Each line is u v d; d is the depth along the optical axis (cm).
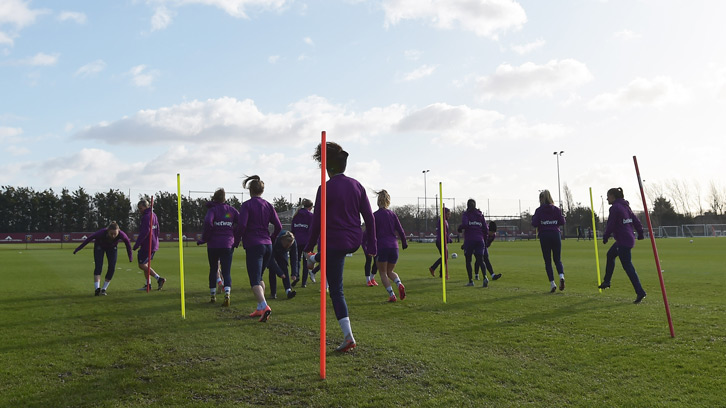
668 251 2392
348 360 413
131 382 360
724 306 679
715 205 8312
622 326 544
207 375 375
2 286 1058
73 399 326
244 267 1611
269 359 420
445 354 429
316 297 868
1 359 430
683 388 331
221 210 766
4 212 6619
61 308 733
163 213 6544
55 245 5125
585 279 1109
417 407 304
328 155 458
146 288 988
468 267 1006
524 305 714
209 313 681
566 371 374
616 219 750
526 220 6869
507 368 383
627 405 303
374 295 872
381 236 776
